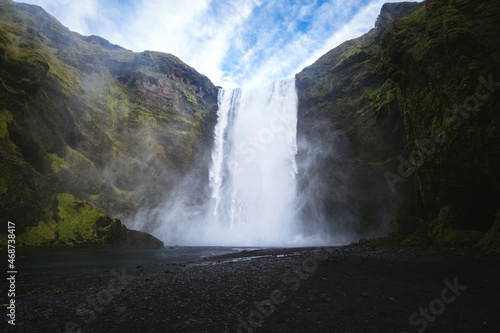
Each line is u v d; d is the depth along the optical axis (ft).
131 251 66.85
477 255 34.88
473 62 40.29
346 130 110.11
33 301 21.66
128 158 114.42
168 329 15.83
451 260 33.12
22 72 75.56
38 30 106.11
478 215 44.39
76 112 100.01
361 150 104.17
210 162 145.89
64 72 99.96
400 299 19.97
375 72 105.19
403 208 72.90
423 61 49.83
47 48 101.91
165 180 123.75
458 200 46.32
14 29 92.48
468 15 44.24
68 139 95.50
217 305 19.67
